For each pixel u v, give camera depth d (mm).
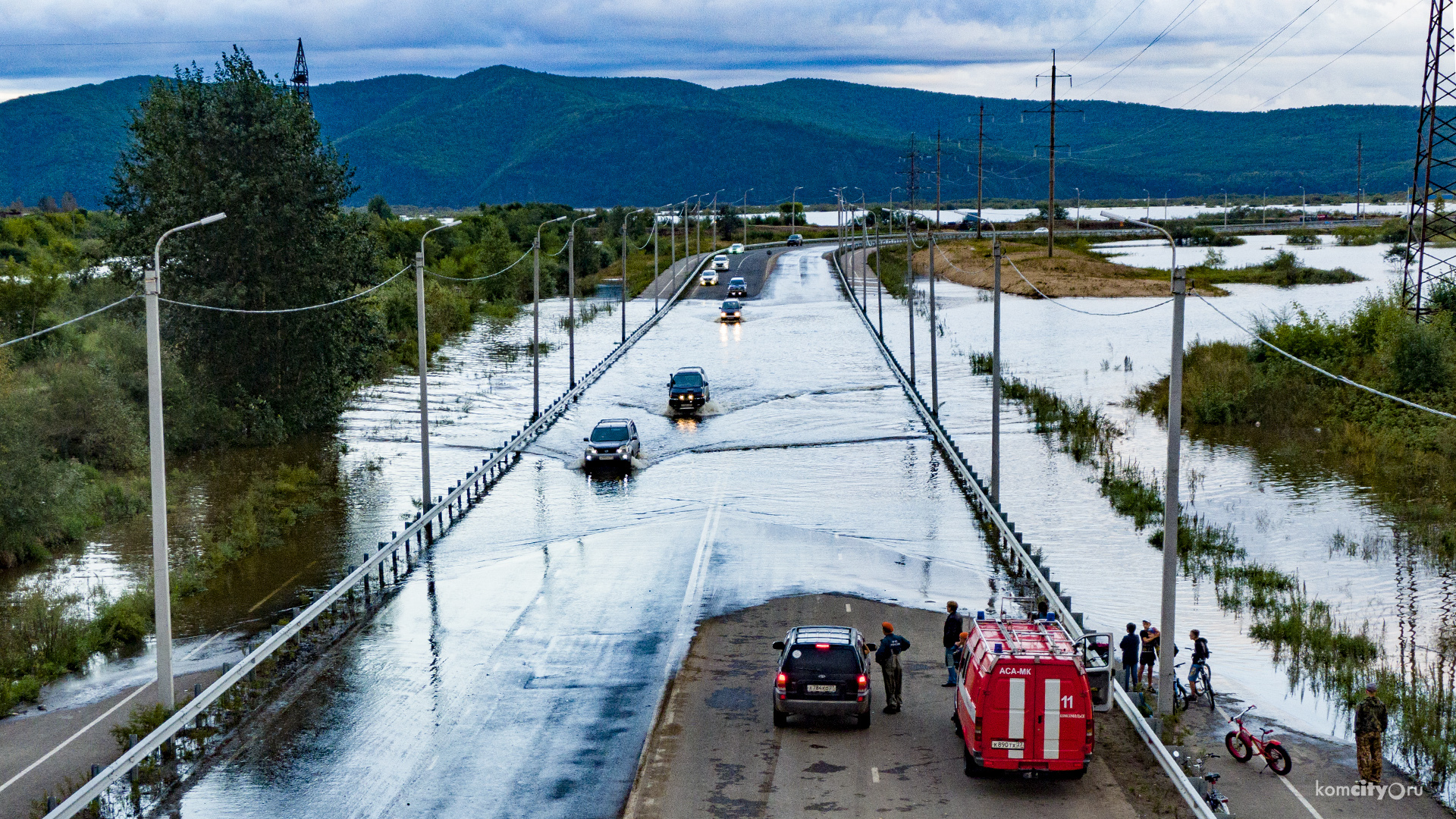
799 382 61969
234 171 48688
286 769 18016
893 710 20047
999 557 30375
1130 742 18750
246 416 49562
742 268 134500
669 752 18422
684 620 25391
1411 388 46906
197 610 27375
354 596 27781
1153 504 35406
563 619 25656
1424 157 53500
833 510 35938
